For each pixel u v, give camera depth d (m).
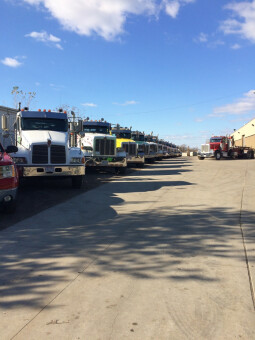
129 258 3.94
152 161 27.06
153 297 2.93
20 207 7.05
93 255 4.05
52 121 10.47
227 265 3.71
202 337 2.32
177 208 7.15
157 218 6.14
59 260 3.87
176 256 4.00
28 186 10.52
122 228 5.38
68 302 2.83
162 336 2.33
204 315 2.62
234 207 7.28
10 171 6.01
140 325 2.47
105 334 2.35
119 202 7.89
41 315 2.62
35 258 3.94
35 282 3.25
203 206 7.40
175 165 23.89
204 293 3.01
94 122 15.61
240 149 39.97
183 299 2.89
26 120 10.16
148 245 4.45
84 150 14.70
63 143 9.28
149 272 3.51
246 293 3.02
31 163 8.95
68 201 7.89
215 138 37.25
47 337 2.31
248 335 2.35
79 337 2.32
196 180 12.97
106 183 11.78
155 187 10.73
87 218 6.12
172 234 5.00
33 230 5.23
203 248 4.32
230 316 2.61
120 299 2.89
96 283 3.23
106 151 14.76
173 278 3.35
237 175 15.12
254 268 3.63
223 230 5.25
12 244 4.49
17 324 2.48
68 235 4.95
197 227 5.44
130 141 19.56
